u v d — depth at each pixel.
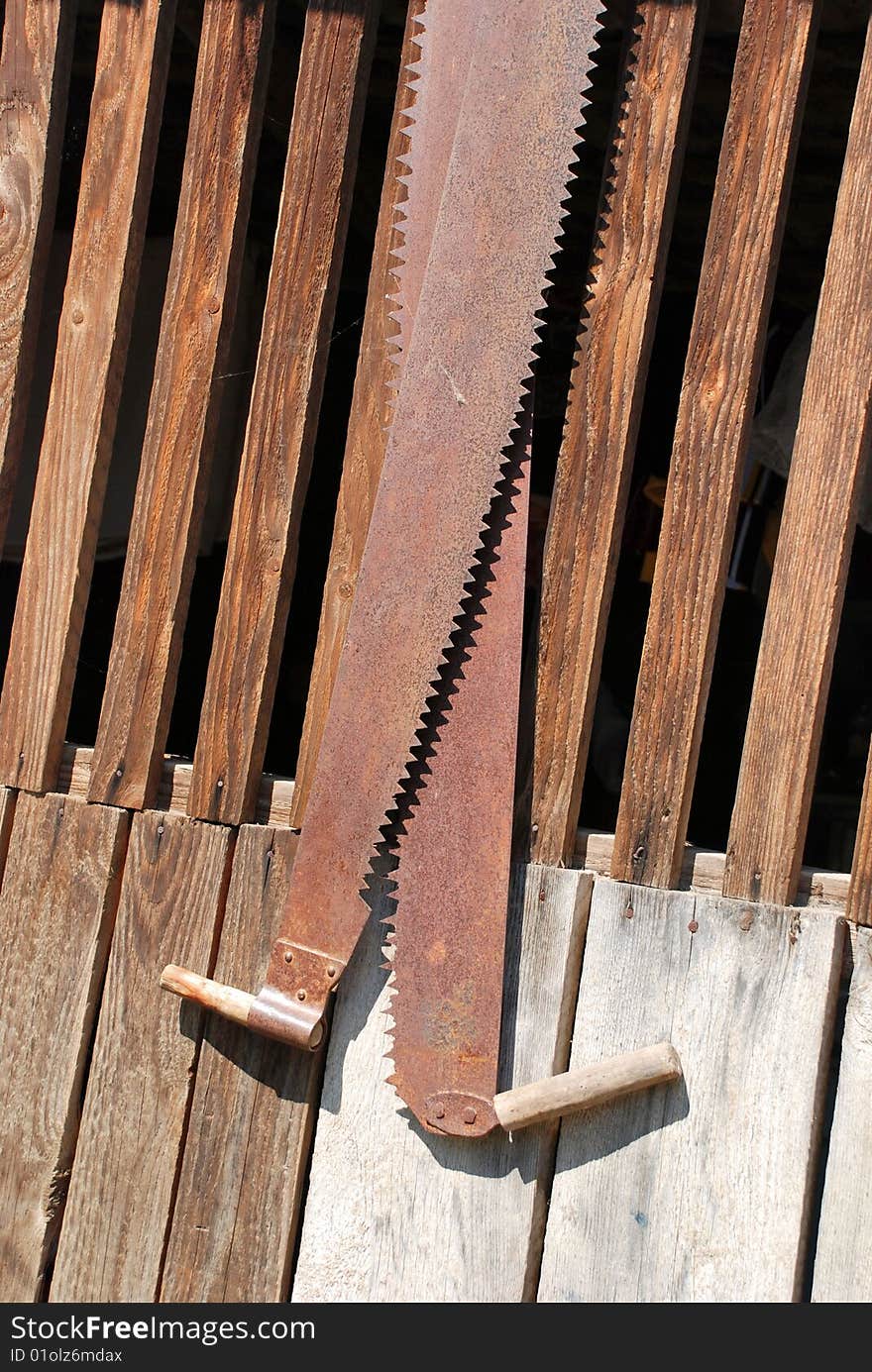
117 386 2.16
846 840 3.49
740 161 1.85
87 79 3.20
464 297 1.87
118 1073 2.07
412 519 1.89
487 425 1.86
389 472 1.90
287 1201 1.95
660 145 1.87
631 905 1.84
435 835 1.88
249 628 2.05
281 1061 1.98
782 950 1.75
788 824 1.77
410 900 1.88
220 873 2.03
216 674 2.06
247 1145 1.99
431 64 1.92
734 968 1.77
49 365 3.54
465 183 1.88
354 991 1.94
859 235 1.80
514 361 1.85
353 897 1.90
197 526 2.12
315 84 2.04
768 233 1.83
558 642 1.91
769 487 3.31
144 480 2.12
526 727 1.92
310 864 1.92
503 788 1.85
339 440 4.27
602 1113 1.82
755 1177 1.73
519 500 1.86
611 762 3.61
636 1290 1.77
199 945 2.03
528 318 1.84
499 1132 1.86
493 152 1.86
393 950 1.89
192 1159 2.02
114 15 2.14
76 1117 2.10
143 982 2.07
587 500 1.90
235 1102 2.00
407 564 1.89
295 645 4.07
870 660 3.60
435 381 1.88
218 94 2.09
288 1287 1.95
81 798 2.14
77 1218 2.06
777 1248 1.70
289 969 1.92
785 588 1.81
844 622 3.62
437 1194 1.88
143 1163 2.04
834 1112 1.72
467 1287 1.84
